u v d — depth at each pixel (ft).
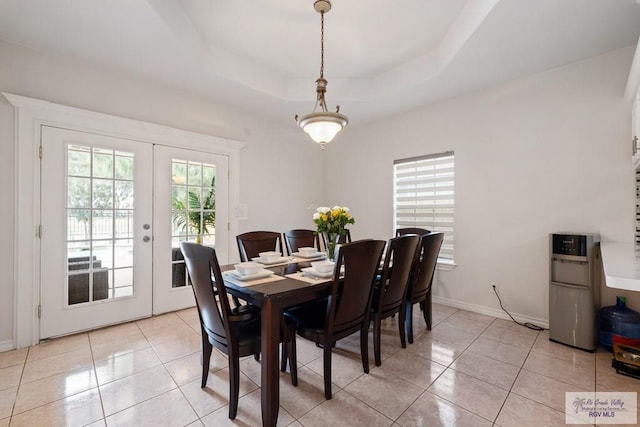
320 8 7.32
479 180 10.35
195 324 9.35
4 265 7.48
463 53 7.94
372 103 11.46
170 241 10.36
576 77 8.41
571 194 8.51
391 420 5.12
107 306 9.04
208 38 8.79
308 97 11.28
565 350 7.61
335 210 7.77
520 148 9.42
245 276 6.03
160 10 6.63
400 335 7.78
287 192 14.20
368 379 6.36
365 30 8.33
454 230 11.07
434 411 5.35
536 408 5.42
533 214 9.20
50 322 8.10
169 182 10.30
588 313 7.47
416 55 9.64
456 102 10.93
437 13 7.62
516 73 9.11
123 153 9.30
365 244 5.75
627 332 7.12
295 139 14.57
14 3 6.10
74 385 6.10
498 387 6.06
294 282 5.84
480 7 6.66
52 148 8.07
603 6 6.14
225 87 10.13
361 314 6.31
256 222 12.92
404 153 12.60
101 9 6.32
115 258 9.21
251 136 12.70
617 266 4.91
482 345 7.93
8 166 7.50
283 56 9.80
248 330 5.61
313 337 5.85
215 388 6.06
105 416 5.21
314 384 6.20
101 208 8.92
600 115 8.04
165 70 8.95
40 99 7.84
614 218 7.86
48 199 8.04
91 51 7.93
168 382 6.23
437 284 11.55
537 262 9.14
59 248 8.22
